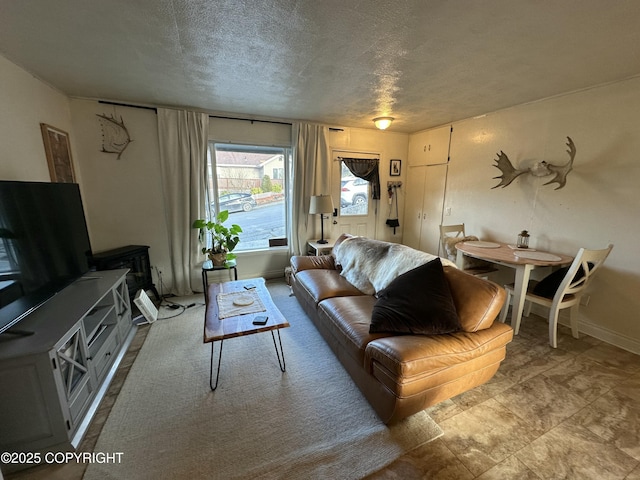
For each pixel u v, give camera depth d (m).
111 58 2.00
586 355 2.26
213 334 1.69
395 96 2.80
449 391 1.56
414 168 4.63
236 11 1.47
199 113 3.26
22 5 1.40
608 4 1.38
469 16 1.50
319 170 4.05
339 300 2.26
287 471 1.30
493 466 1.33
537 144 2.91
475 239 3.38
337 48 1.86
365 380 1.67
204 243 3.49
